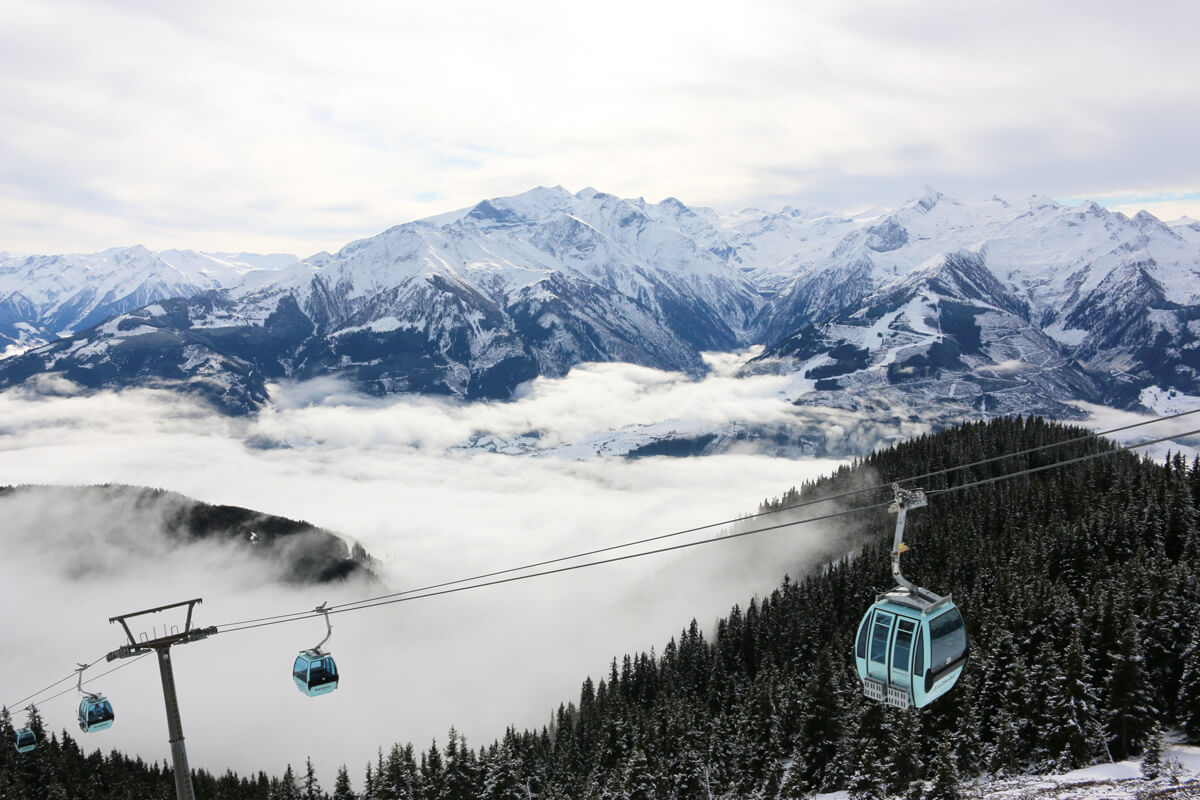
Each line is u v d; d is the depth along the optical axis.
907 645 32.16
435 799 108.50
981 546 132.62
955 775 64.69
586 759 122.69
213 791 138.12
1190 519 117.00
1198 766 63.28
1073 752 70.56
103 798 128.50
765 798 84.81
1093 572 110.25
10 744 135.12
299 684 42.53
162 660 39.91
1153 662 77.19
